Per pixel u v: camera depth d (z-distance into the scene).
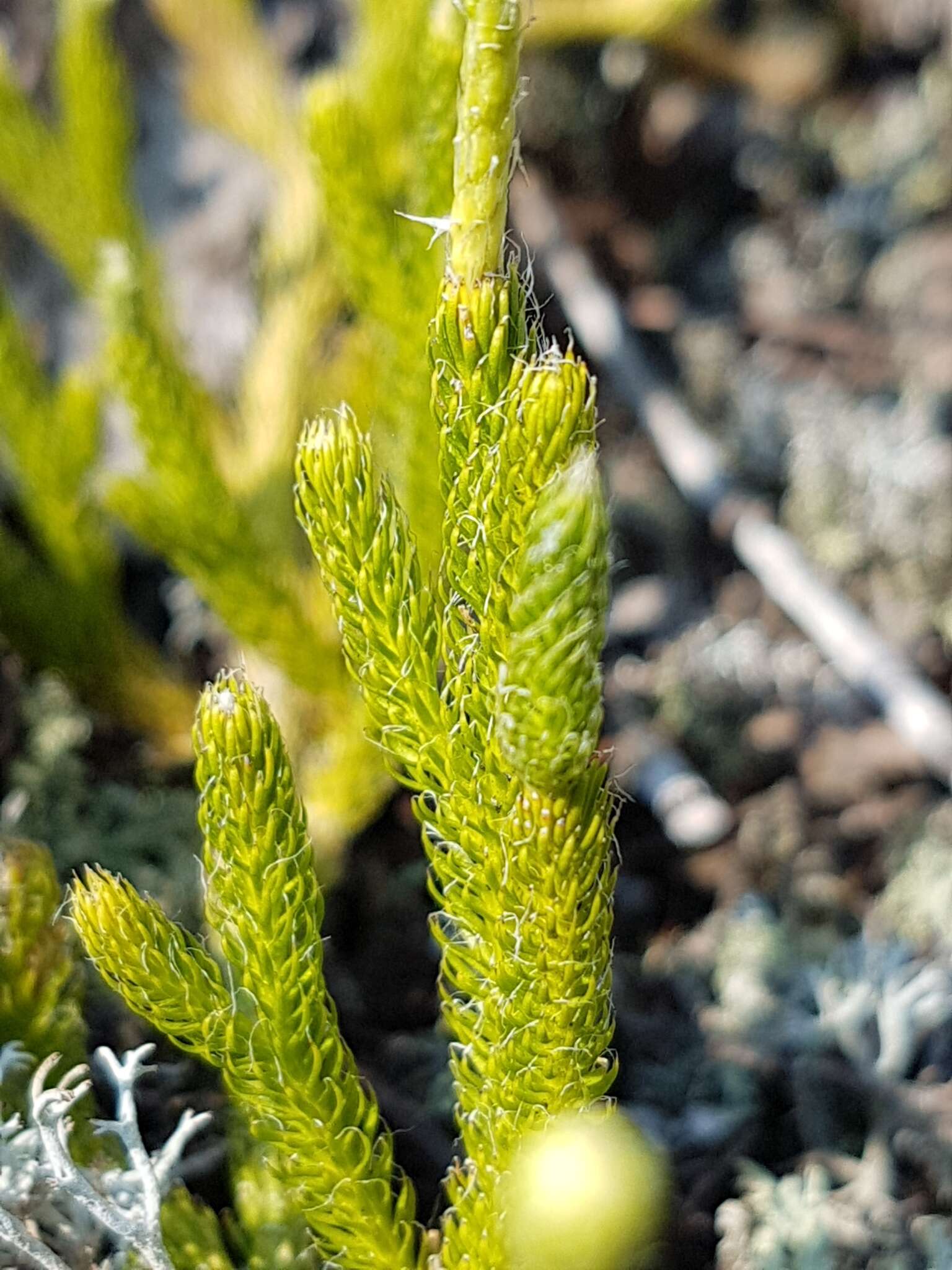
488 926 0.12
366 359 0.20
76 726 0.21
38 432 0.19
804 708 0.25
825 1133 0.17
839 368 0.31
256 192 0.29
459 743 0.12
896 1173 0.17
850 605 0.26
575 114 0.33
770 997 0.19
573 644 0.10
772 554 0.27
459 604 0.12
